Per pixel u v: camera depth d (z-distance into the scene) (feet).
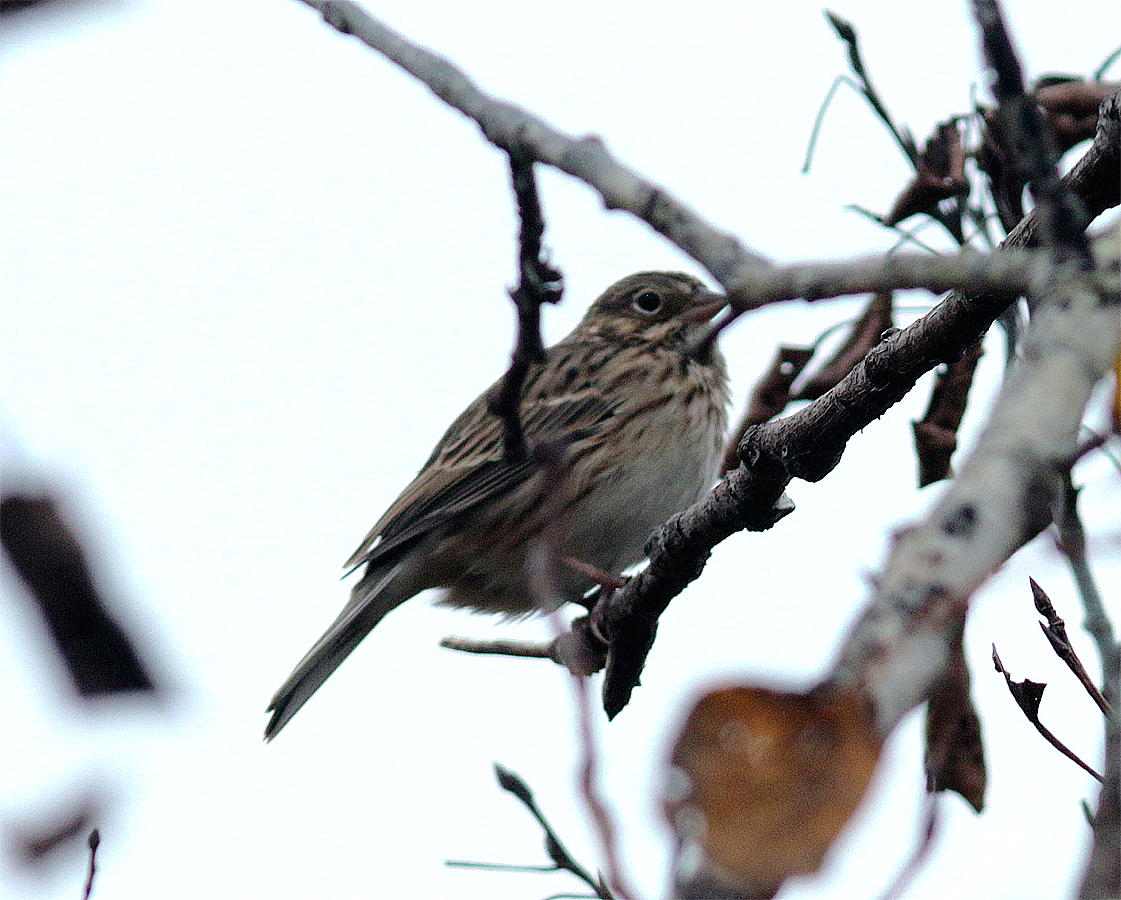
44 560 8.76
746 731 9.07
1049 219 12.56
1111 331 11.25
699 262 16.19
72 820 10.87
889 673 9.29
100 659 8.79
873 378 30.71
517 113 18.67
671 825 9.13
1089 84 34.19
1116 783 12.54
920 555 10.02
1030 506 10.39
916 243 33.78
